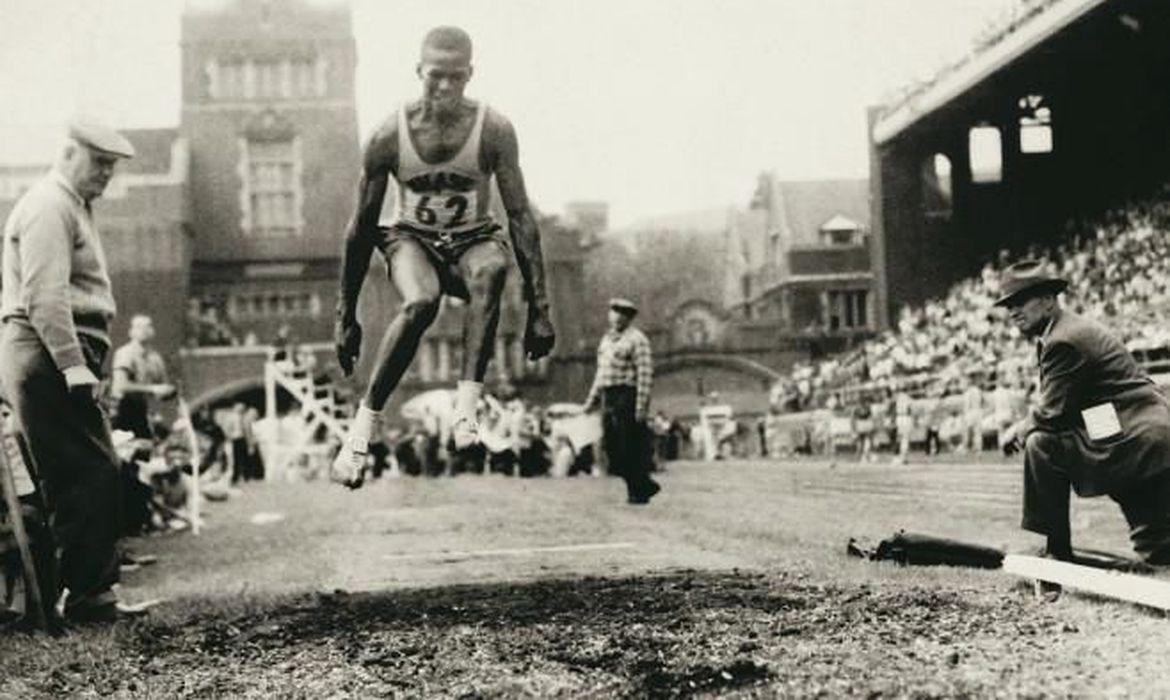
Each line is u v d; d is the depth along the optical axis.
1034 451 6.48
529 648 4.96
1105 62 37.12
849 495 14.53
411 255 5.73
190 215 48.75
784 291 63.34
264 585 7.89
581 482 22.92
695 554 8.36
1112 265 30.20
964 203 46.38
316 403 34.44
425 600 6.49
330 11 50.34
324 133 50.09
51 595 6.86
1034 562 5.82
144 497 8.09
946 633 4.91
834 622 5.21
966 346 32.09
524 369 54.12
